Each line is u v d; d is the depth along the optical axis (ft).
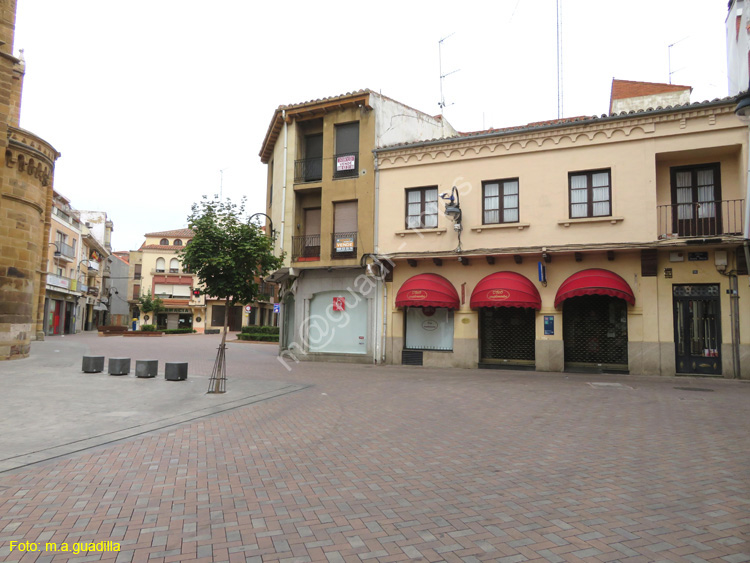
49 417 26.02
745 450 19.79
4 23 54.65
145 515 13.39
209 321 194.90
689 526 12.47
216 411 29.12
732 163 48.60
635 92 66.90
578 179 53.26
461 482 16.20
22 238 57.36
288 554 11.07
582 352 52.47
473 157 57.93
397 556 10.96
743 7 47.78
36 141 65.41
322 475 17.02
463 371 53.62
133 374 45.83
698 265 47.44
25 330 58.08
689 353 47.75
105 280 221.66
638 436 22.40
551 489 15.43
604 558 10.81
